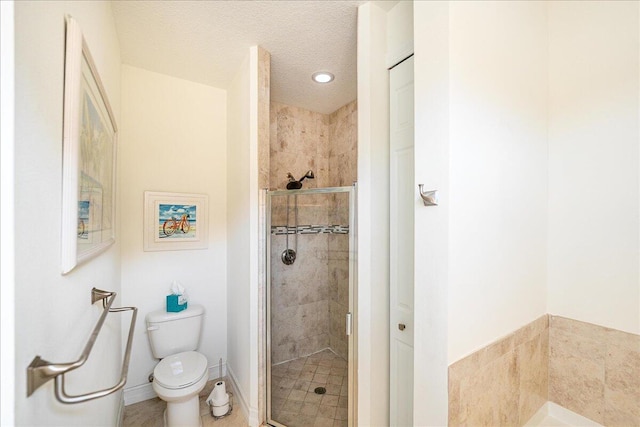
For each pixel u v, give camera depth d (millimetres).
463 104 968
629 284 1187
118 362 1587
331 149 2842
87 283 875
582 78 1314
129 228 1968
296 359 2016
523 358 1260
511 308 1200
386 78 1438
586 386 1306
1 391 382
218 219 2328
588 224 1301
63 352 633
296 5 1423
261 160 1812
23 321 434
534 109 1324
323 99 2520
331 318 1922
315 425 1718
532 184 1316
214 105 2322
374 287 1359
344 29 1611
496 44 1109
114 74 1530
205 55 1871
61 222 621
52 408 574
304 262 2010
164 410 1880
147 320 1915
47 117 546
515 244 1219
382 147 1411
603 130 1253
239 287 2016
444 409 935
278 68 2033
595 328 1281
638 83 1156
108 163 1243
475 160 1020
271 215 1904
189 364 1741
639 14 1151
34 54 485
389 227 1426
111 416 1323
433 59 972
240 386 1966
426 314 995
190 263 2197
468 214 994
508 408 1180
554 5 1414
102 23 1163
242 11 1466
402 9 1368
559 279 1396
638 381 1161
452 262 938
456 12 942
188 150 2203
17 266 416
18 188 422
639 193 1159
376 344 1363
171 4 1410
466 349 994
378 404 1368
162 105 2104
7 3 397
